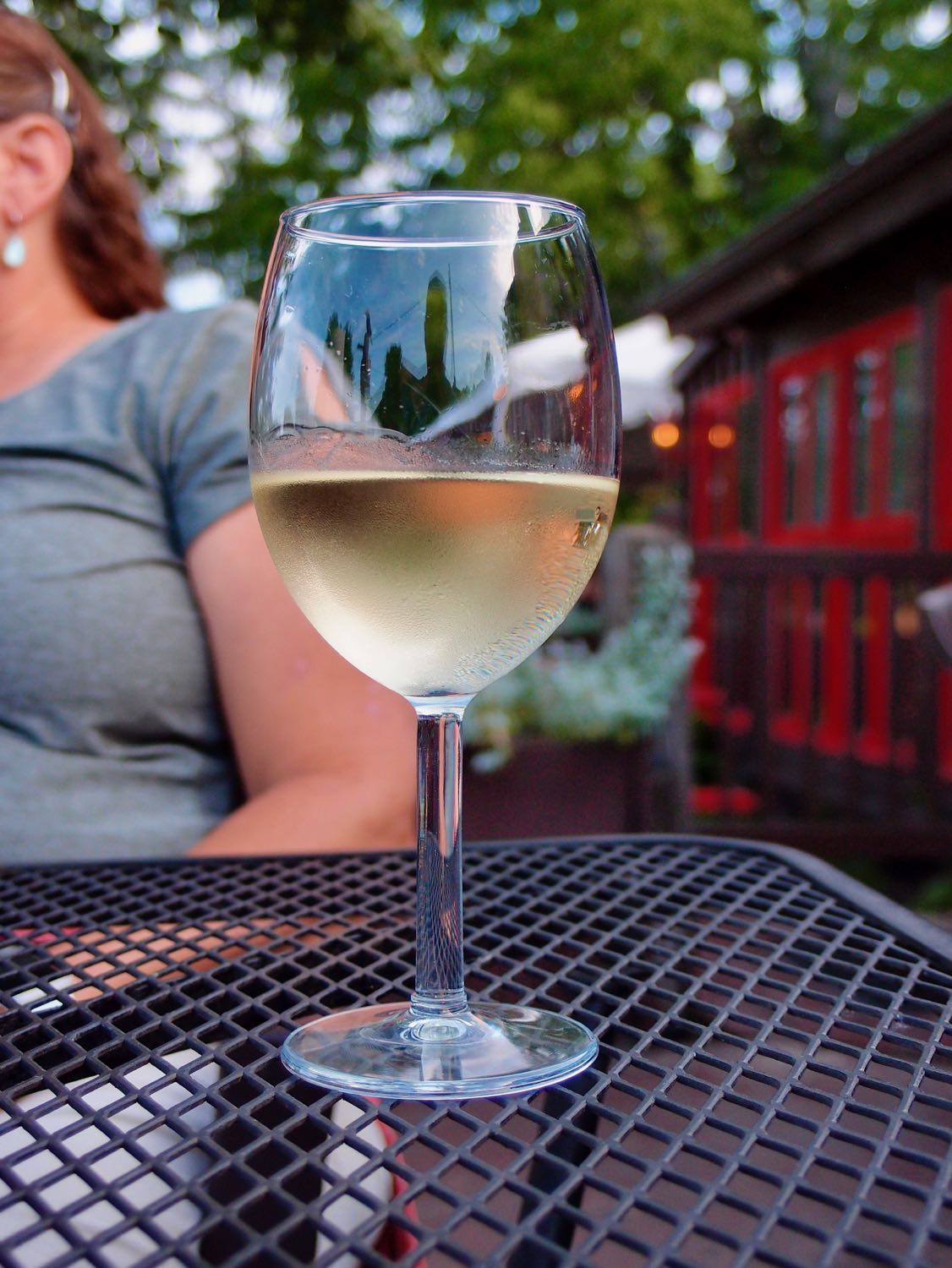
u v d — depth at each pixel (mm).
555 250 730
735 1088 708
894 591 6082
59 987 816
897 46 17094
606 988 791
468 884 1022
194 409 1563
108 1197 513
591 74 16594
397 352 687
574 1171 527
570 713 3504
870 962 788
